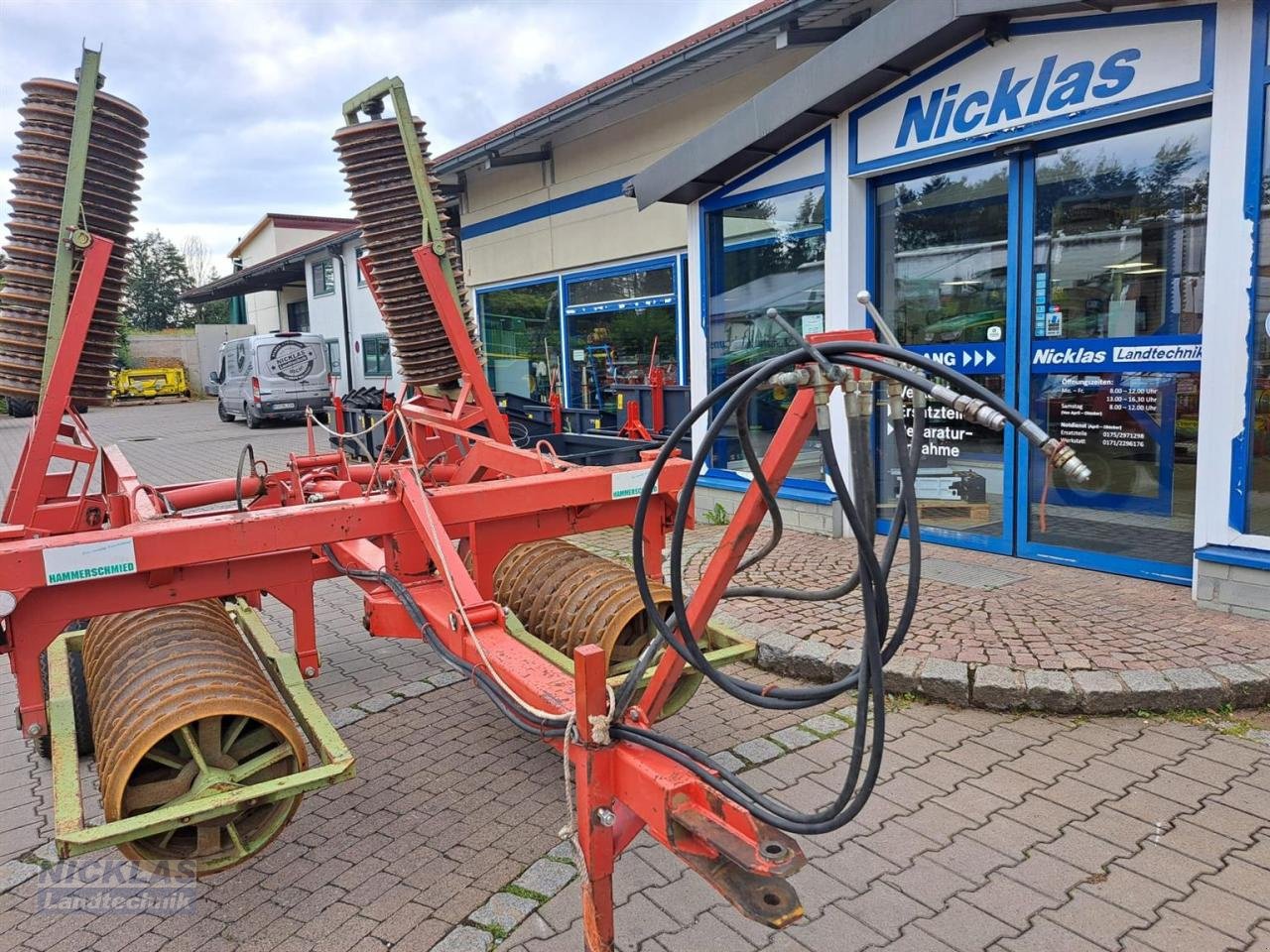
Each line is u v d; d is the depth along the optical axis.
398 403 6.47
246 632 4.21
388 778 3.98
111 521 4.75
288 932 2.94
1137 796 3.49
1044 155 5.77
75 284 4.96
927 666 4.41
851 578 2.26
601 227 12.16
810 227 7.15
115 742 2.73
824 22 8.38
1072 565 5.95
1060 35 5.29
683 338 10.99
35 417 4.83
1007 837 3.27
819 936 2.79
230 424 24.50
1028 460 6.12
